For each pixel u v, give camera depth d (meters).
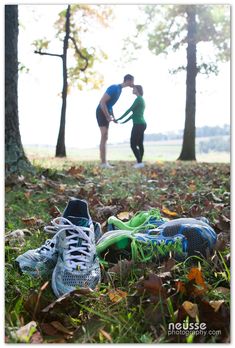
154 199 5.05
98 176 7.70
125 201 4.68
